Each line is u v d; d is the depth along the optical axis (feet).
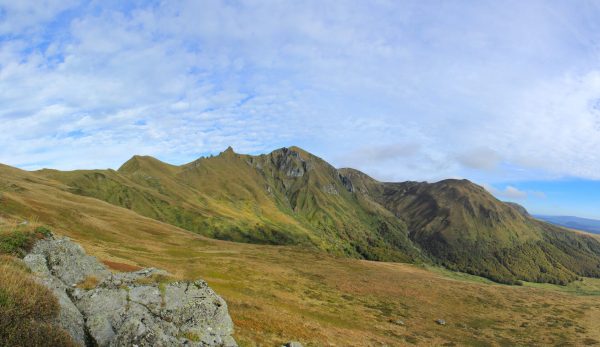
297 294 246.88
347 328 180.75
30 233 77.30
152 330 57.93
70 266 76.02
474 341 207.21
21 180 542.98
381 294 292.40
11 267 53.72
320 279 312.29
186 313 71.20
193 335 65.57
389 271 409.69
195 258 306.55
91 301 62.80
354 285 307.99
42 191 454.81
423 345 181.37
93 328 54.80
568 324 260.62
